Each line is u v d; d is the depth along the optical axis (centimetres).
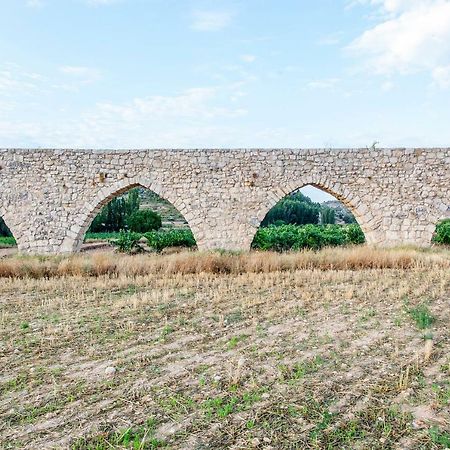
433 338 710
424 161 1870
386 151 1866
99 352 679
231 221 1845
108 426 459
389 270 1402
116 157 1844
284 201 4562
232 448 417
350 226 2359
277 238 1950
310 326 795
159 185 1844
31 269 1393
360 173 1862
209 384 553
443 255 1597
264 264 1427
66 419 476
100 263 1427
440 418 462
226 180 1845
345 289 1107
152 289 1165
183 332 775
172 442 429
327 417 466
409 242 1867
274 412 479
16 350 687
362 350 661
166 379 571
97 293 1121
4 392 546
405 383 534
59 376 590
